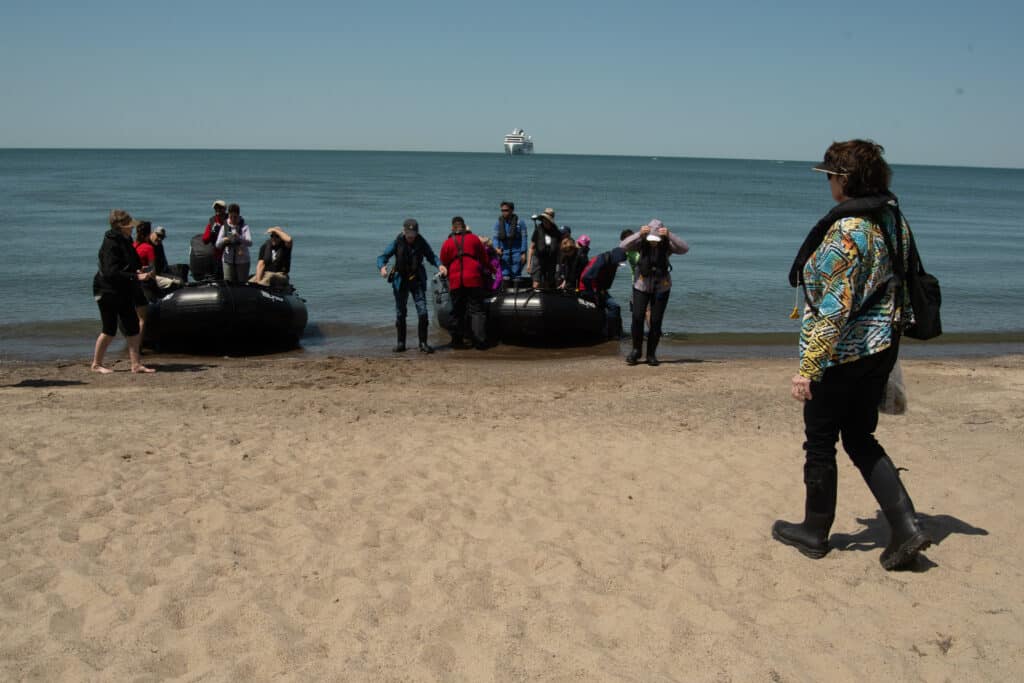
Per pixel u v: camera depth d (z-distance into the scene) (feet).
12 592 11.83
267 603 11.66
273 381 31.65
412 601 11.80
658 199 216.54
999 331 49.16
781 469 18.12
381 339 43.65
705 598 11.84
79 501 15.74
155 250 41.04
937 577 12.24
